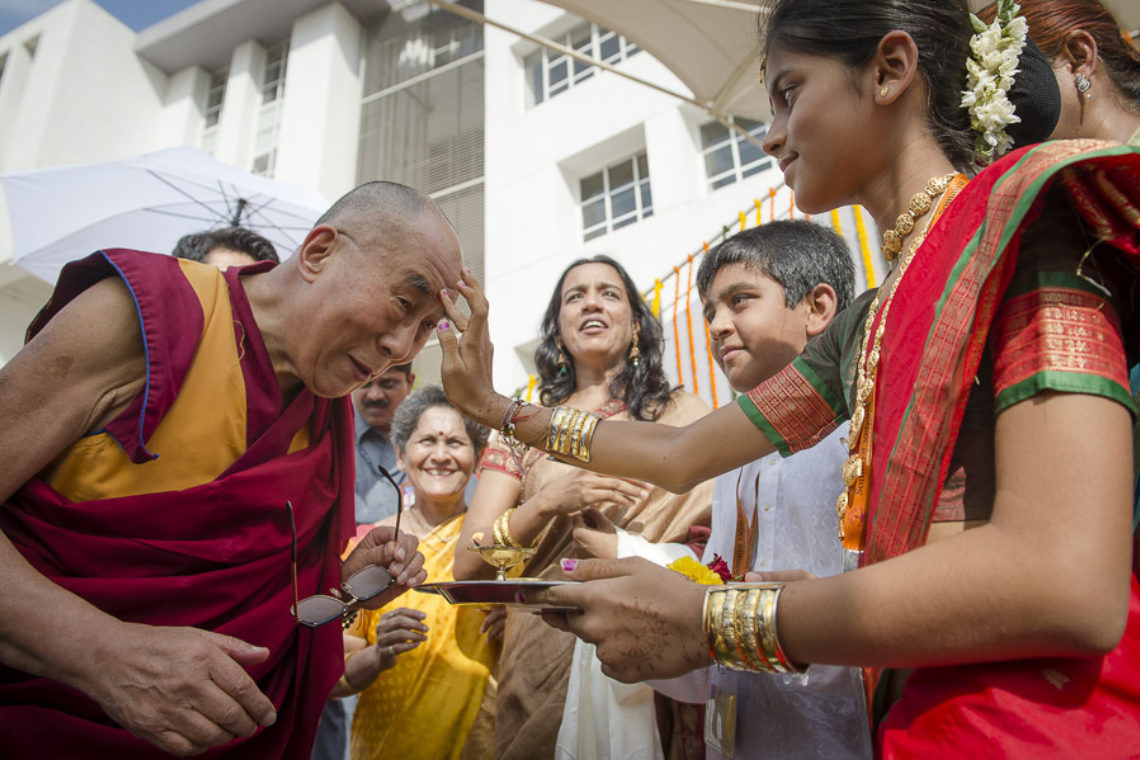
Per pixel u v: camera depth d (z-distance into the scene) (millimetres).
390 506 4809
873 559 1242
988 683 1054
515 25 12719
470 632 3180
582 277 3350
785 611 1175
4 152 15367
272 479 1966
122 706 1518
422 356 11281
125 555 1784
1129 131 1883
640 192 10641
